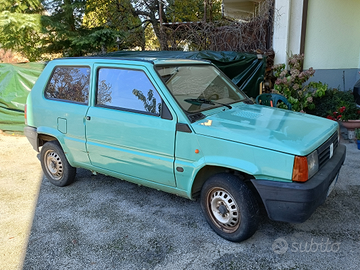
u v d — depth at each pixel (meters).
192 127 3.16
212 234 3.37
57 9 9.88
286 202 2.75
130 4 13.30
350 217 3.60
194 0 14.65
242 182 3.03
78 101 4.16
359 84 6.92
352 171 4.86
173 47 9.49
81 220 3.74
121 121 3.64
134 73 3.64
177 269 2.85
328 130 3.28
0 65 7.54
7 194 4.50
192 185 3.28
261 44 8.32
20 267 2.94
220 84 4.19
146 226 3.57
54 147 4.52
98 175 5.17
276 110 3.88
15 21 8.41
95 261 3.00
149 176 3.61
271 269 2.80
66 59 4.41
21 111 7.59
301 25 7.82
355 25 8.07
